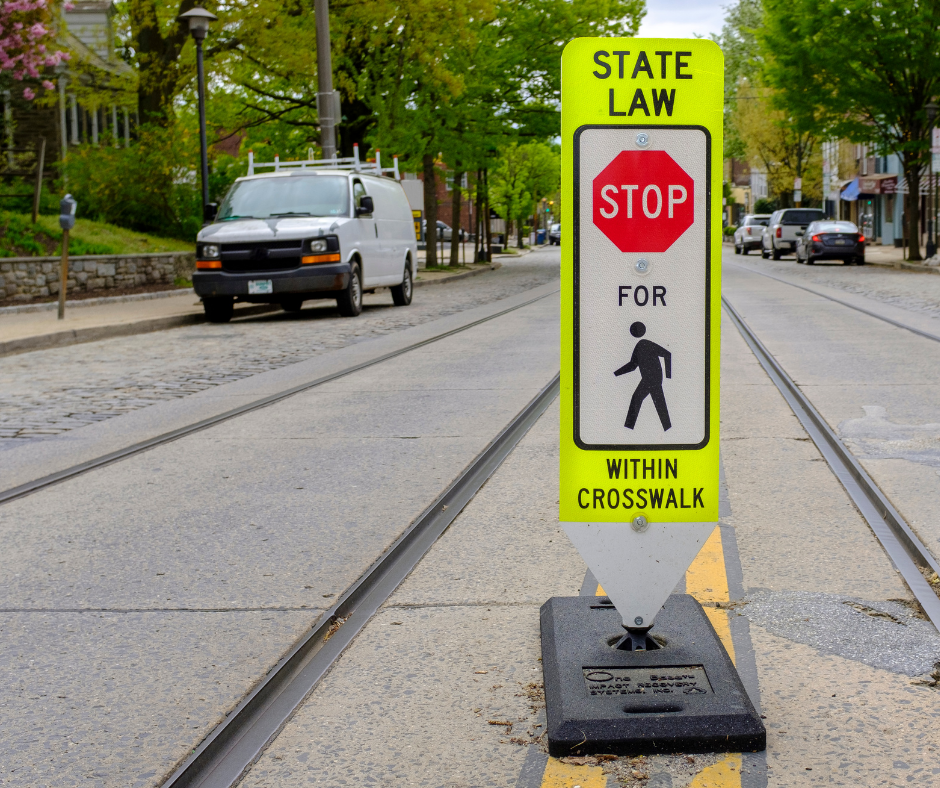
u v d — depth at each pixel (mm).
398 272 20109
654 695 2852
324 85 21828
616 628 3336
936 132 29234
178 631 3721
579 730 2727
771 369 10070
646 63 2777
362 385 9781
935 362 10125
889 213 52719
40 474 6453
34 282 19422
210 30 27109
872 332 13039
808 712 2949
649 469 2953
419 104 31938
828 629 3566
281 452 6852
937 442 6469
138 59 29125
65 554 4719
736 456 6312
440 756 2760
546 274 34594
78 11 39438
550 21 32969
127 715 3049
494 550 4609
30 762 2779
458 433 7285
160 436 7539
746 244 49094
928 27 29094
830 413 7543
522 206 70812
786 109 33375
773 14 31828
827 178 52688
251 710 3080
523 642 3518
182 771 2689
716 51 2779
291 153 34281
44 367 11914
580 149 2799
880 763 2650
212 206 18500
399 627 3719
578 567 4328
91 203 26344
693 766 2656
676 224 2824
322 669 3371
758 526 4848
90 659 3484
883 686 3109
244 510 5402
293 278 16734
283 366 11500
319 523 5117
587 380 2908
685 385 2902
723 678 2939
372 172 20562
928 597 3836
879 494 5238
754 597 3916
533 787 2582
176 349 13492
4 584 4320
